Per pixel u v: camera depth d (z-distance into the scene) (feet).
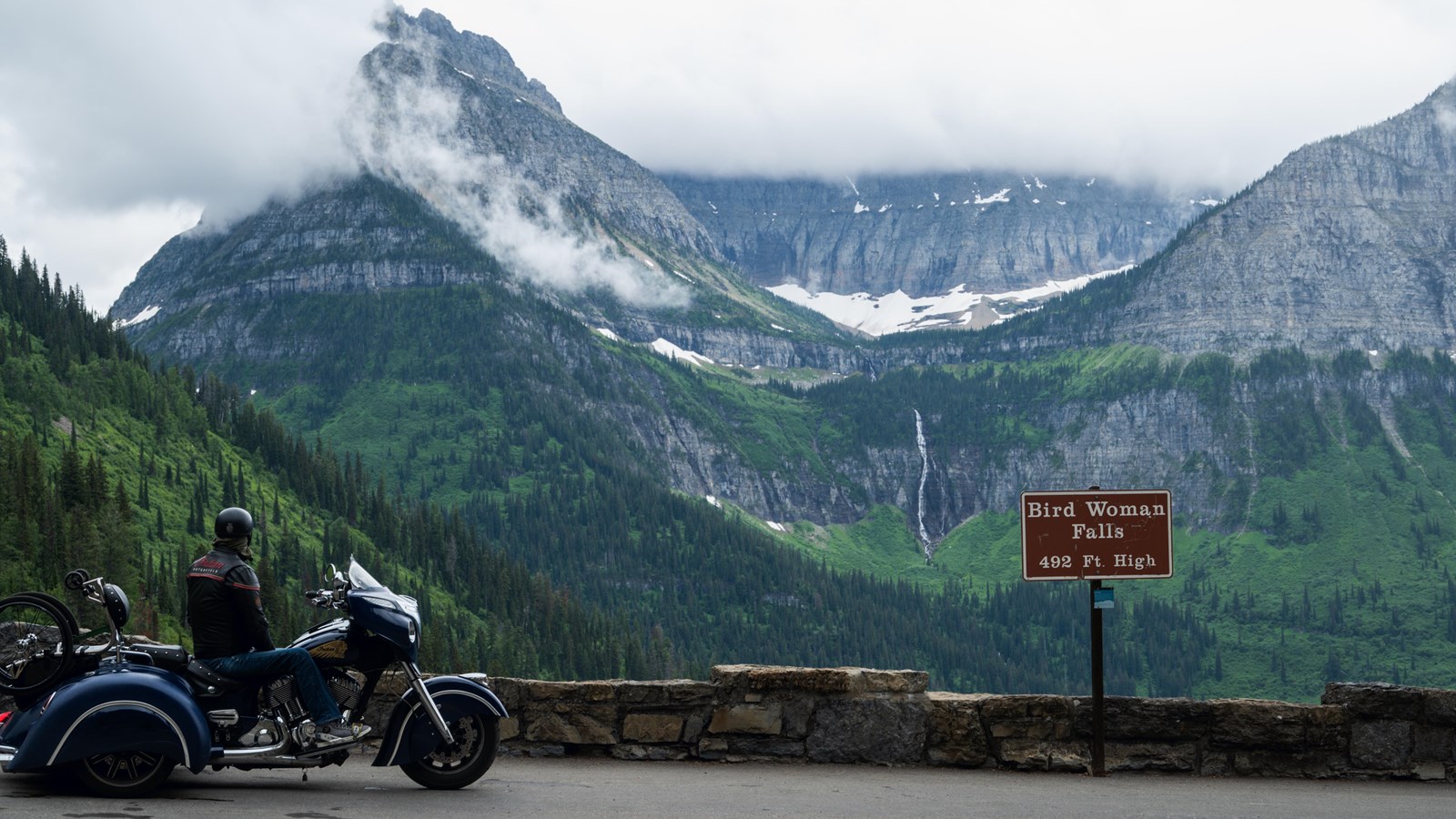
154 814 40.83
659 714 55.83
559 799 45.55
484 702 47.75
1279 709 54.85
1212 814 45.24
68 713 43.34
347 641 46.98
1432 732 54.49
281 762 45.24
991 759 54.85
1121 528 53.93
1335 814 45.83
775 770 53.72
